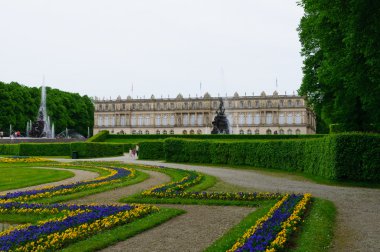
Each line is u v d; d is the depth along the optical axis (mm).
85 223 13227
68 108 150875
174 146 48125
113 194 20828
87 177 29203
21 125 118938
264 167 38969
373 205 17906
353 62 26578
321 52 44812
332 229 13242
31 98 123625
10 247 10508
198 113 176375
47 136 107500
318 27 31344
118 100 186250
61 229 12344
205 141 46188
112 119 186750
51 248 10711
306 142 33250
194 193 19984
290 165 35562
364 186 25234
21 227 12875
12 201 17750
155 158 54188
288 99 166750
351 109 40781
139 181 26391
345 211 16484
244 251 9711
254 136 79312
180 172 32500
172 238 12125
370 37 22203
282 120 167000
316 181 27891
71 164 41875
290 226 12344
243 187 23891
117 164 42438
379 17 21469
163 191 20703
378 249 11039
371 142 26328
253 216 14734
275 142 37750
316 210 15734
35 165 40438
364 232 12898
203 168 38938
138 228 12945
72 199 19125
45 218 14406
